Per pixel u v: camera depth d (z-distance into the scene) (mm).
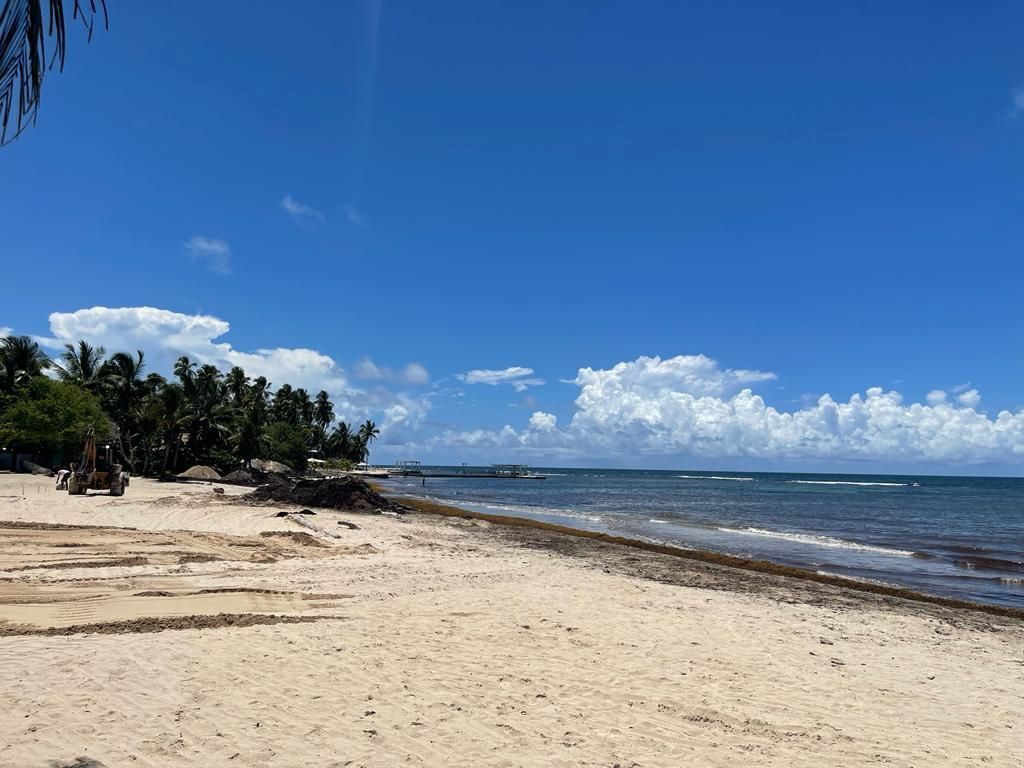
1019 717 7156
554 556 20500
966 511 55375
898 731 6469
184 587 11695
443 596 11922
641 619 10820
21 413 46062
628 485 119500
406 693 6629
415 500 52188
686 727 6211
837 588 17359
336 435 117750
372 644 8312
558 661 8086
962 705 7492
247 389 81938
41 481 39000
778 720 6547
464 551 19906
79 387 52031
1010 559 24641
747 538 30828
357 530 23578
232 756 5047
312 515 27375
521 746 5543
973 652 10789
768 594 15781
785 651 9383
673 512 48750
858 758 5723
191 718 5719
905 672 8867
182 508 26750
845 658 9352
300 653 7754
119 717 5660
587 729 6008
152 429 56594
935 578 20375
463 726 5887
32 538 17016
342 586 12523
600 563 19609
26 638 7953
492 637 9023
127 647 7672
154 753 5031
